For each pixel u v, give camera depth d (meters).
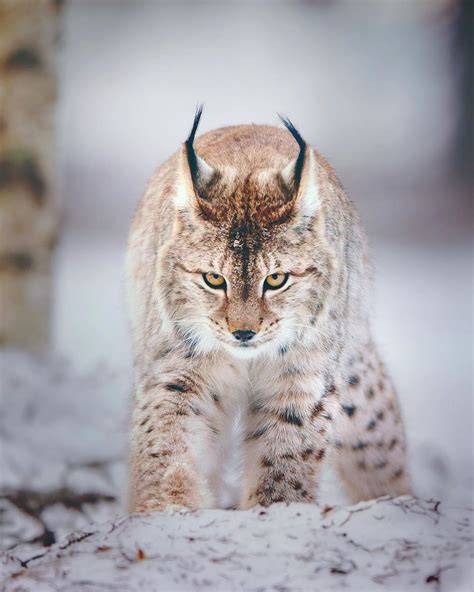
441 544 6.74
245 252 8.10
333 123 56.97
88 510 11.43
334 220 8.74
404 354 19.36
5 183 15.55
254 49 65.06
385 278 26.84
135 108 60.41
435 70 54.69
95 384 14.87
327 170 9.16
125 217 38.47
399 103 57.59
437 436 14.95
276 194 8.24
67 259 29.48
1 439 12.66
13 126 15.49
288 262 8.20
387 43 60.03
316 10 64.75
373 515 7.07
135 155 53.12
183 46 65.00
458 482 13.60
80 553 6.74
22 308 15.72
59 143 16.09
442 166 45.75
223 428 8.91
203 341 8.41
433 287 25.61
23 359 15.04
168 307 8.40
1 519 11.03
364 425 9.92
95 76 62.47
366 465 10.15
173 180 8.80
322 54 63.38
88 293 24.34
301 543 6.75
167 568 6.46
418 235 33.16
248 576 6.38
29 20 15.49
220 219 8.16
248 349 8.23
